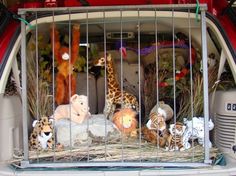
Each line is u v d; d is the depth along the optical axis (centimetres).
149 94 208
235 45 177
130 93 208
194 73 198
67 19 179
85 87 213
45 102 192
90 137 178
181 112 193
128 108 188
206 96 158
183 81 201
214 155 172
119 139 179
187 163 158
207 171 154
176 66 207
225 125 182
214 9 189
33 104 191
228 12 189
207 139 159
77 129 176
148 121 180
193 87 195
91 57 213
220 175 155
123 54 211
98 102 216
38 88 190
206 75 157
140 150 171
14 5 200
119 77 217
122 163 159
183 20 185
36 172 155
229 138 179
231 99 179
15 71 179
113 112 189
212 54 195
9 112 176
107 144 175
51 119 179
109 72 195
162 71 209
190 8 165
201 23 160
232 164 162
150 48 215
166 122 190
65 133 175
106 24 197
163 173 154
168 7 162
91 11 171
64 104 191
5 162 169
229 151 179
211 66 194
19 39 174
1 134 170
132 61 221
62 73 190
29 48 193
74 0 185
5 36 175
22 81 163
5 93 176
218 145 187
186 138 174
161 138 176
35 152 171
